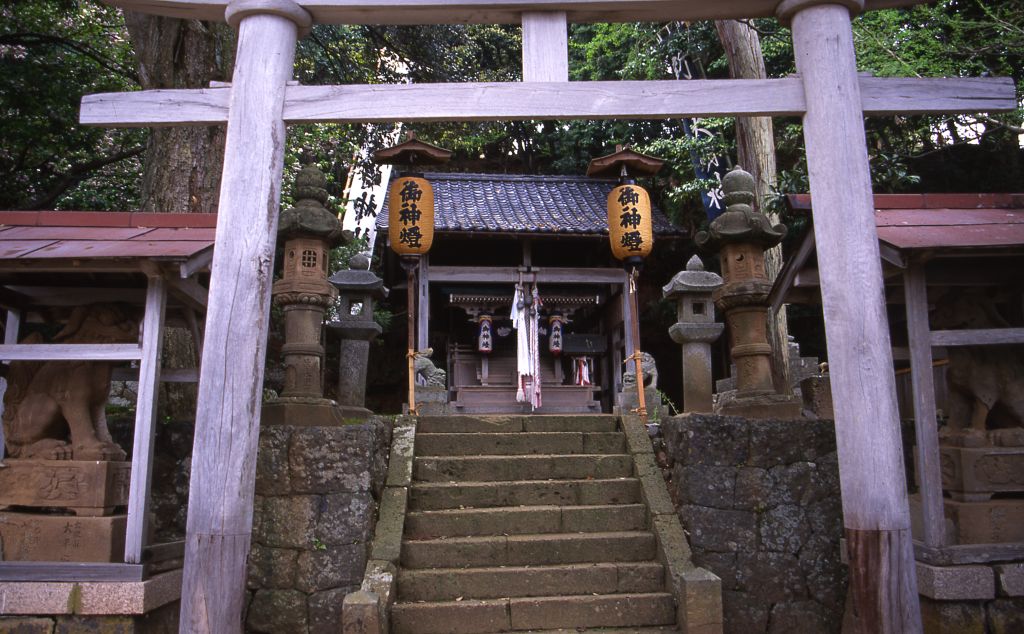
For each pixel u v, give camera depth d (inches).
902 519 146.4
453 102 167.8
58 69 373.7
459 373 470.0
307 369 195.8
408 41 425.4
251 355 152.6
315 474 174.4
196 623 140.9
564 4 174.4
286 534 171.5
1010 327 172.2
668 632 167.5
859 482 148.1
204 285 188.4
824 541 183.0
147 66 275.9
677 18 181.2
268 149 161.9
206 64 278.1
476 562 188.7
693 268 276.2
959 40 305.4
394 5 171.9
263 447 175.6
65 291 176.1
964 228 168.4
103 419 172.6
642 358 323.6
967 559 156.3
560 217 472.4
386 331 605.6
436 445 233.3
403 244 264.4
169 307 190.5
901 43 302.7
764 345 209.2
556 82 169.8
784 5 171.6
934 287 185.6
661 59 448.8
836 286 155.3
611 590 181.9
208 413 149.3
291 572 169.8
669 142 442.9
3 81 354.3
